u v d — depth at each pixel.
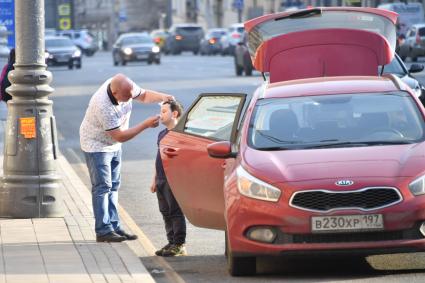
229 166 22.33
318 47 29.36
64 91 85.56
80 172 40.41
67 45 131.25
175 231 24.55
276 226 20.69
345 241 20.48
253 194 20.91
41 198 28.55
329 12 30.69
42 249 23.83
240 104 24.05
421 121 22.81
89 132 25.36
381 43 29.25
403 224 20.34
